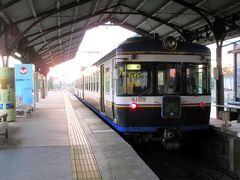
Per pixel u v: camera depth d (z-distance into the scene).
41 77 31.17
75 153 6.61
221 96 12.59
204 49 8.72
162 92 8.39
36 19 13.03
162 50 8.38
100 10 15.19
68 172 5.28
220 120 10.98
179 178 7.40
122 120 8.34
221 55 12.87
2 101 11.76
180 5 13.54
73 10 13.69
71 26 17.16
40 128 10.09
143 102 8.30
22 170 5.39
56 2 11.38
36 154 6.50
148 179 4.96
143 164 5.79
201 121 8.73
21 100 16.38
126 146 7.25
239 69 13.25
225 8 12.00
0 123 8.09
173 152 9.75
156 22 17.22
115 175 5.15
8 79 11.83
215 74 12.28
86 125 10.77
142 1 13.85
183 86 8.50
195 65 8.62
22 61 16.73
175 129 8.42
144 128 8.35
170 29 17.75
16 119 12.70
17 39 12.61
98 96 13.18
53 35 17.89
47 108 18.61
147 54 8.31
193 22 15.07
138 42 8.34
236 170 7.75
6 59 12.53
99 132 9.19
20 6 10.67
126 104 8.26
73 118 13.04
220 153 8.72
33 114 14.75
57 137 8.41
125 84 8.27
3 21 11.71
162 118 8.39
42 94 31.84
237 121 10.71
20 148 7.06
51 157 6.26
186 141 9.99
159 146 10.33
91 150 6.87
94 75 15.04
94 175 5.15
